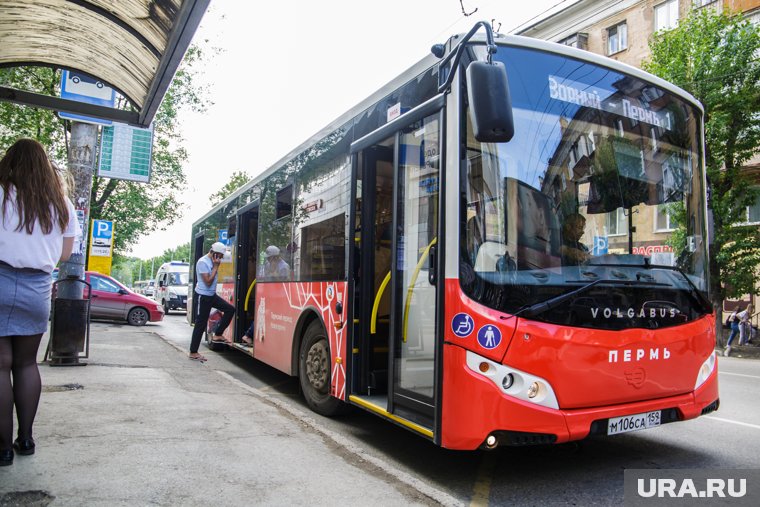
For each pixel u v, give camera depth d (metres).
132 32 4.96
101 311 18.02
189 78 27.22
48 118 23.41
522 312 3.64
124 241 30.25
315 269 6.38
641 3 23.02
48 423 4.72
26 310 3.53
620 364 3.87
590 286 3.85
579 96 4.21
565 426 3.65
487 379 3.57
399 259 4.61
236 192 10.61
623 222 4.21
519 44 4.06
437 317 3.90
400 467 4.39
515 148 3.92
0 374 3.56
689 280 4.40
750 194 15.71
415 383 4.25
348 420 5.96
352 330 5.36
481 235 3.77
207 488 3.52
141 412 5.29
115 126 13.17
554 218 3.92
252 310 10.10
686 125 4.80
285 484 3.67
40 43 5.50
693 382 4.29
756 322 18.53
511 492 3.87
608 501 3.71
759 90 15.02
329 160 6.26
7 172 3.52
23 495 3.22
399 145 4.73
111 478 3.57
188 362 9.23
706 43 15.70
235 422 5.13
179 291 29.31
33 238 3.52
